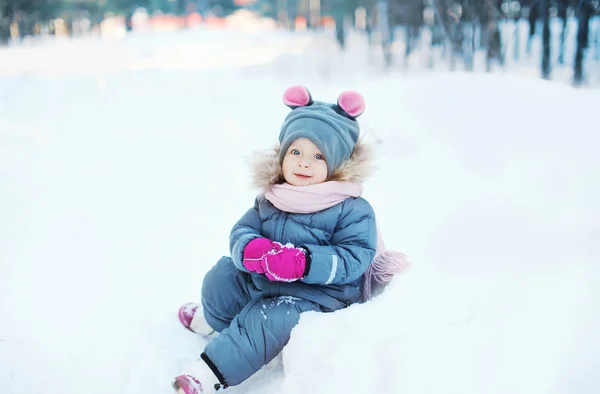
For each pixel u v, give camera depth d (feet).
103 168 16.08
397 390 5.31
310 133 7.20
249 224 7.55
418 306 6.46
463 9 24.22
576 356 5.07
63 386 6.67
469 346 5.55
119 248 10.88
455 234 8.20
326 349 5.99
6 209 13.03
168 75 34.78
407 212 10.83
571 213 8.13
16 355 7.16
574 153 10.96
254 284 7.17
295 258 6.66
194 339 7.79
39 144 18.74
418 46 33.45
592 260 6.41
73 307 8.69
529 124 13.02
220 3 152.46
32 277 9.71
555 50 20.30
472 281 6.79
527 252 7.11
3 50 58.34
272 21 127.24
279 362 6.91
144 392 6.64
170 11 141.38
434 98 16.22
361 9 52.08
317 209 7.20
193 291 9.13
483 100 15.01
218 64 40.37
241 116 21.48
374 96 19.52
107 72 37.52
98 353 7.29
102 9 101.86
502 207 8.82
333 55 37.63
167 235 11.43
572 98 14.07
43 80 33.50
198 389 6.13
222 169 15.49
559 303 5.78
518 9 22.68
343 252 6.92
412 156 13.46
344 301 7.12
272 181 7.50
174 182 14.69
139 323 8.11
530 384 4.99
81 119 22.59
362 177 7.51
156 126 20.85
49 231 11.76
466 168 12.14
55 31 87.51
